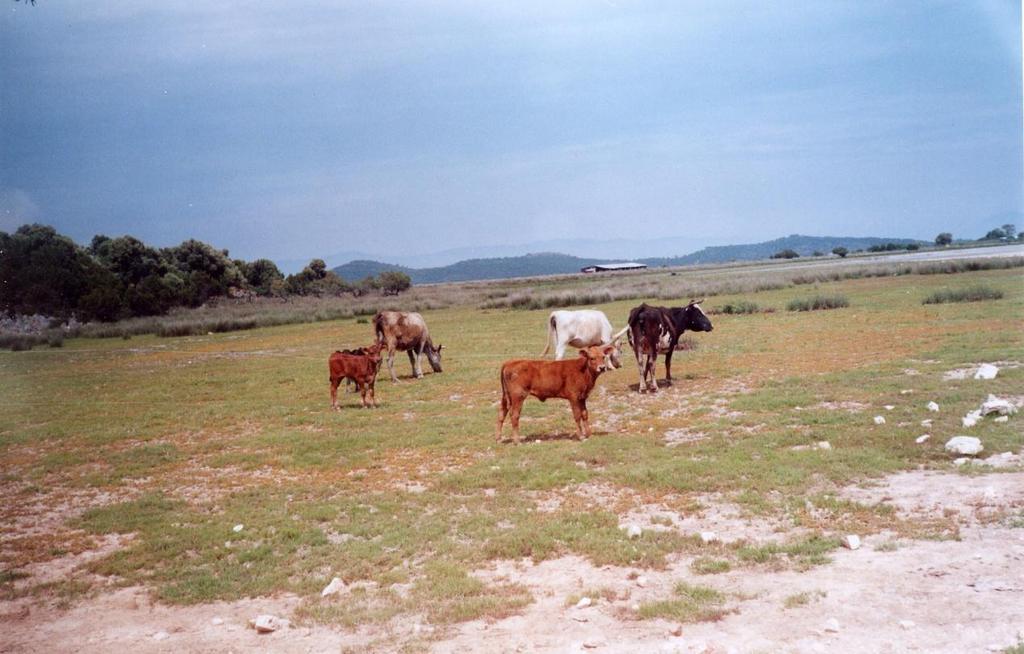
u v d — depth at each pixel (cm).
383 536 885
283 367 2808
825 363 1883
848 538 743
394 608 680
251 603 736
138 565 852
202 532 943
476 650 588
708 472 1018
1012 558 666
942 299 3269
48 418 1941
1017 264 5159
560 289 7469
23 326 5712
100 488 1220
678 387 1727
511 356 2606
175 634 672
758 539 787
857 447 1080
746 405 1420
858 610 599
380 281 9312
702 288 5419
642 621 618
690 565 734
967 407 1245
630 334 1709
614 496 972
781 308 3656
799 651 541
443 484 1073
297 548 871
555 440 1298
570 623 625
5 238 6003
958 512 798
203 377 2631
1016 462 950
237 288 8825
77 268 6284
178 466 1338
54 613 737
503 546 810
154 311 6756
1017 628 542
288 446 1395
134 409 2027
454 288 11181
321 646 624
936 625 562
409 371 2453
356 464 1237
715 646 559
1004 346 1853
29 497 1188
